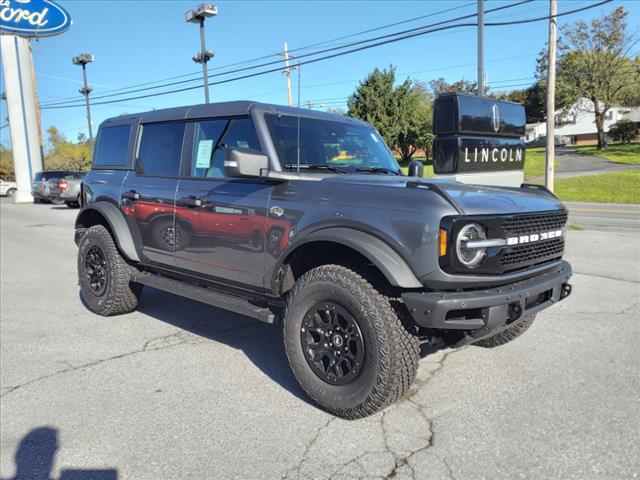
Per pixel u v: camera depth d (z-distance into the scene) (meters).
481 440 2.93
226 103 4.19
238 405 3.43
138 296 5.49
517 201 3.30
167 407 3.41
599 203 20.41
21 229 14.19
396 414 3.26
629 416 3.16
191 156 4.42
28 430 3.14
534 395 3.48
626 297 5.91
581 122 71.75
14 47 29.12
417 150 47.00
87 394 3.62
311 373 3.37
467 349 4.36
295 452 2.86
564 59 45.91
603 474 2.59
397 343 2.99
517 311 3.06
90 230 5.50
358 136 4.48
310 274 3.37
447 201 2.92
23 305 6.01
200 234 4.18
